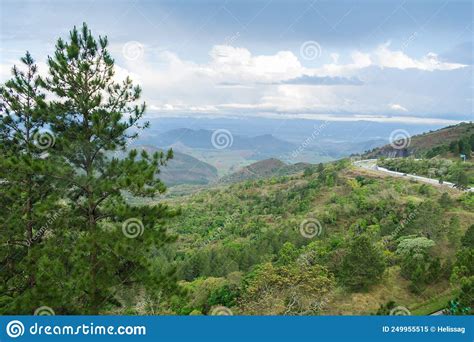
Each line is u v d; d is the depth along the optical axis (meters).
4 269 20.92
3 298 19.05
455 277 31.56
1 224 20.02
